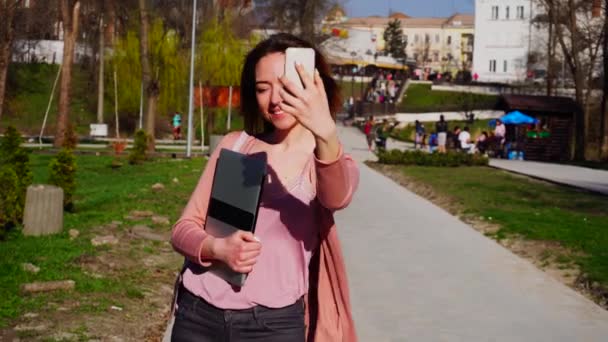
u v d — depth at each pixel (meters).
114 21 58.78
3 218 12.45
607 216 18.47
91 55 67.62
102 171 27.95
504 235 15.56
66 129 34.00
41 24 63.38
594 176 31.44
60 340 7.46
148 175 26.56
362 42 109.31
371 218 17.86
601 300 10.48
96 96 62.81
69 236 13.01
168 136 58.62
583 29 59.31
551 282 11.25
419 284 10.95
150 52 53.44
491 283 11.12
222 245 3.81
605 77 49.06
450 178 29.03
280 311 3.91
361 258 12.78
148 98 38.78
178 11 61.88
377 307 9.61
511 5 108.81
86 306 8.72
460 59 162.25
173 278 10.70
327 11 75.69
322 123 3.53
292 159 4.03
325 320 4.02
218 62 53.75
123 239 13.10
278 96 3.97
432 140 50.50
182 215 4.13
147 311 8.94
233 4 67.38
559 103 47.88
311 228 3.97
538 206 20.41
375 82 90.44
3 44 40.66
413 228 16.39
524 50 108.25
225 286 3.91
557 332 8.71
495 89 91.94
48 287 9.26
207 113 54.44
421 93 93.38
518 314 9.45
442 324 8.91
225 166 3.98
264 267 3.92
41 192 12.97
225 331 3.91
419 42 164.25
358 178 3.85
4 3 40.41
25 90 62.75
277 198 3.95
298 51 3.51
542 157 47.69
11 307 8.42
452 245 14.30
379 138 47.19
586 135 55.69
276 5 73.44
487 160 36.28
